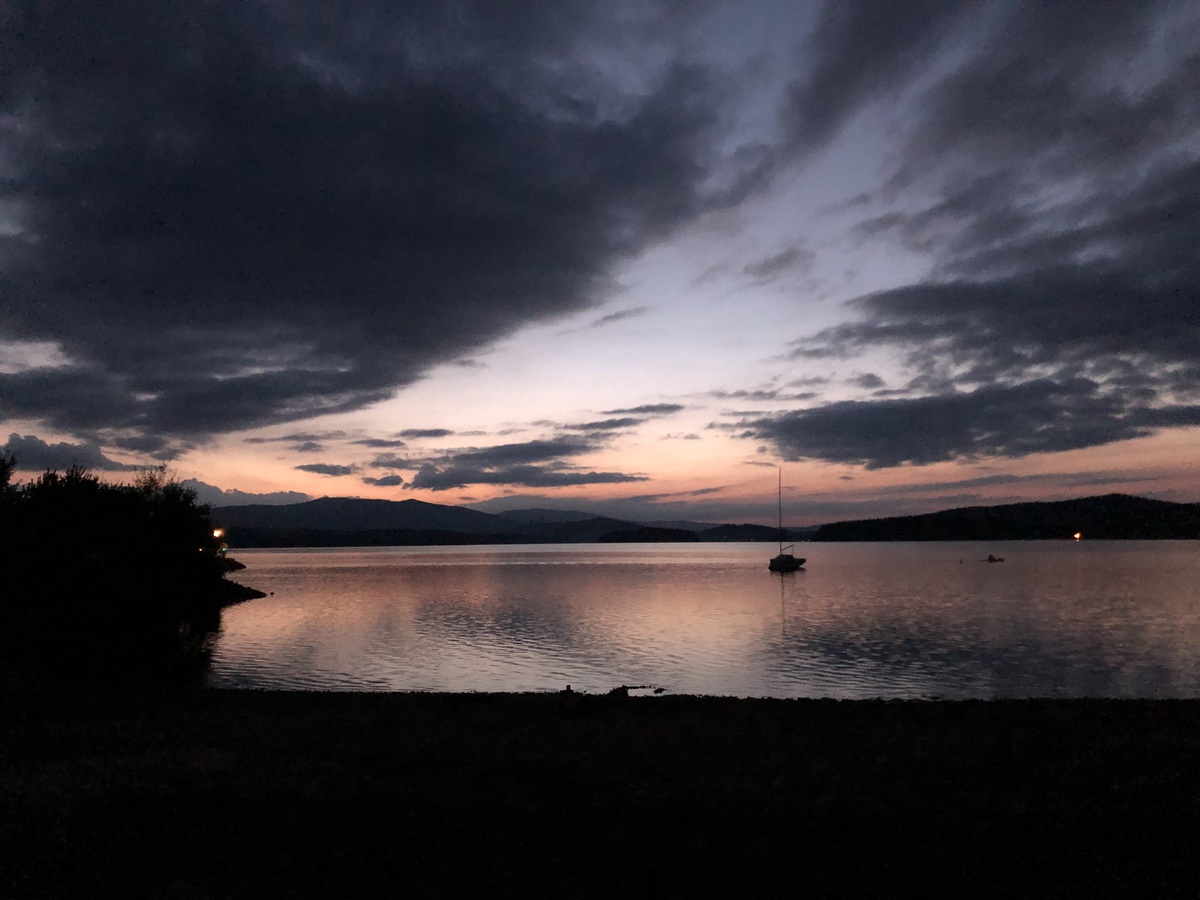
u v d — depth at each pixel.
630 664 31.61
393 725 15.45
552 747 13.50
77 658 23.62
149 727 15.35
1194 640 38.22
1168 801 10.47
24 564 24.22
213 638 40.19
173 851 9.27
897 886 8.46
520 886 8.52
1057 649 35.50
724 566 142.50
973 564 132.12
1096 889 8.38
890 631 42.66
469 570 129.00
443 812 10.23
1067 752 12.88
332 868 8.89
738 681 27.73
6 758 13.05
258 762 12.59
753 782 11.38
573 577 104.75
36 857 9.02
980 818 9.93
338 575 112.25
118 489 31.08
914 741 13.69
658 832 9.65
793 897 8.30
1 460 27.84
